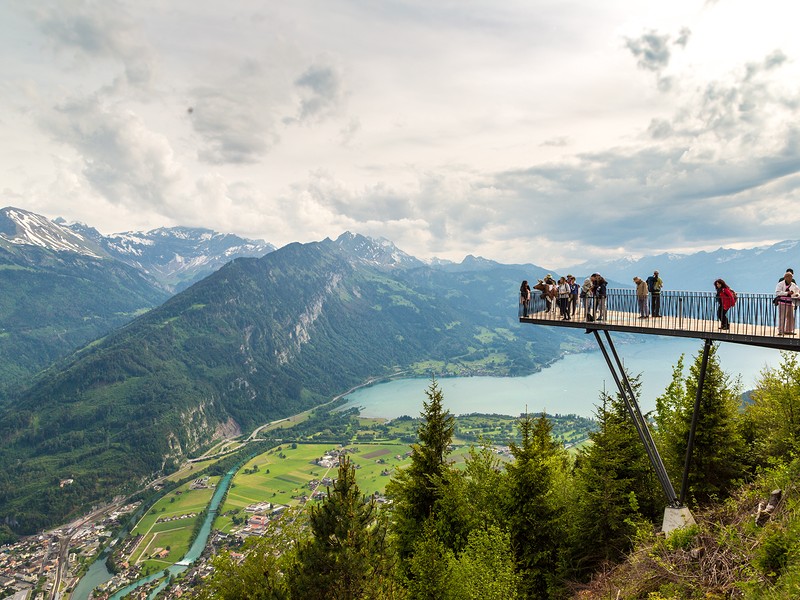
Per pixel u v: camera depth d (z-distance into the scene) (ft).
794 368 93.81
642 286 82.33
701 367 76.02
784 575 41.37
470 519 100.32
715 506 76.59
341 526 87.86
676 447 98.12
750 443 102.12
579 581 86.94
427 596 80.59
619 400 101.55
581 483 98.12
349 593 83.10
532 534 93.30
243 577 98.78
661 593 51.70
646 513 96.53
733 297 66.90
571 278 95.25
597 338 85.71
